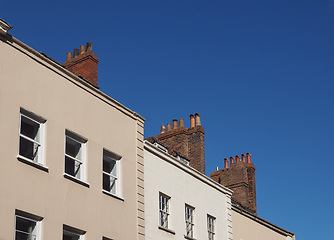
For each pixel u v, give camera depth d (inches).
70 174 743.1
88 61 959.0
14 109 672.4
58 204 700.0
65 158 741.3
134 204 849.5
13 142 658.2
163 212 936.3
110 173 825.5
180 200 985.5
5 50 683.4
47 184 691.4
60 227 693.3
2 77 668.7
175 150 1279.5
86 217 741.3
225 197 1137.4
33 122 703.7
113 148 834.2
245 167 1464.1
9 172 642.2
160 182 943.0
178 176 1000.2
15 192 642.8
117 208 807.1
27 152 683.4
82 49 985.5
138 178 874.8
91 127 797.2
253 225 1221.1
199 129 1285.7
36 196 670.5
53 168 707.4
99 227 759.7
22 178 657.6
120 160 847.1
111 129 840.9
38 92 716.7
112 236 780.6
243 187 1433.3
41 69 730.8
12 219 630.5
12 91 677.3
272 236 1285.7
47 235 671.8
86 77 946.7
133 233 827.4
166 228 919.0
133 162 875.4
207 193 1075.3
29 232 656.4
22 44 707.4
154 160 944.9
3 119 653.3
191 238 978.7
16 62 693.9
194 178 1047.6
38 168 684.7
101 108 829.2
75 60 971.3
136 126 906.1
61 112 746.8
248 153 1524.4
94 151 791.1
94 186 771.4
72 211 719.7
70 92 773.3
